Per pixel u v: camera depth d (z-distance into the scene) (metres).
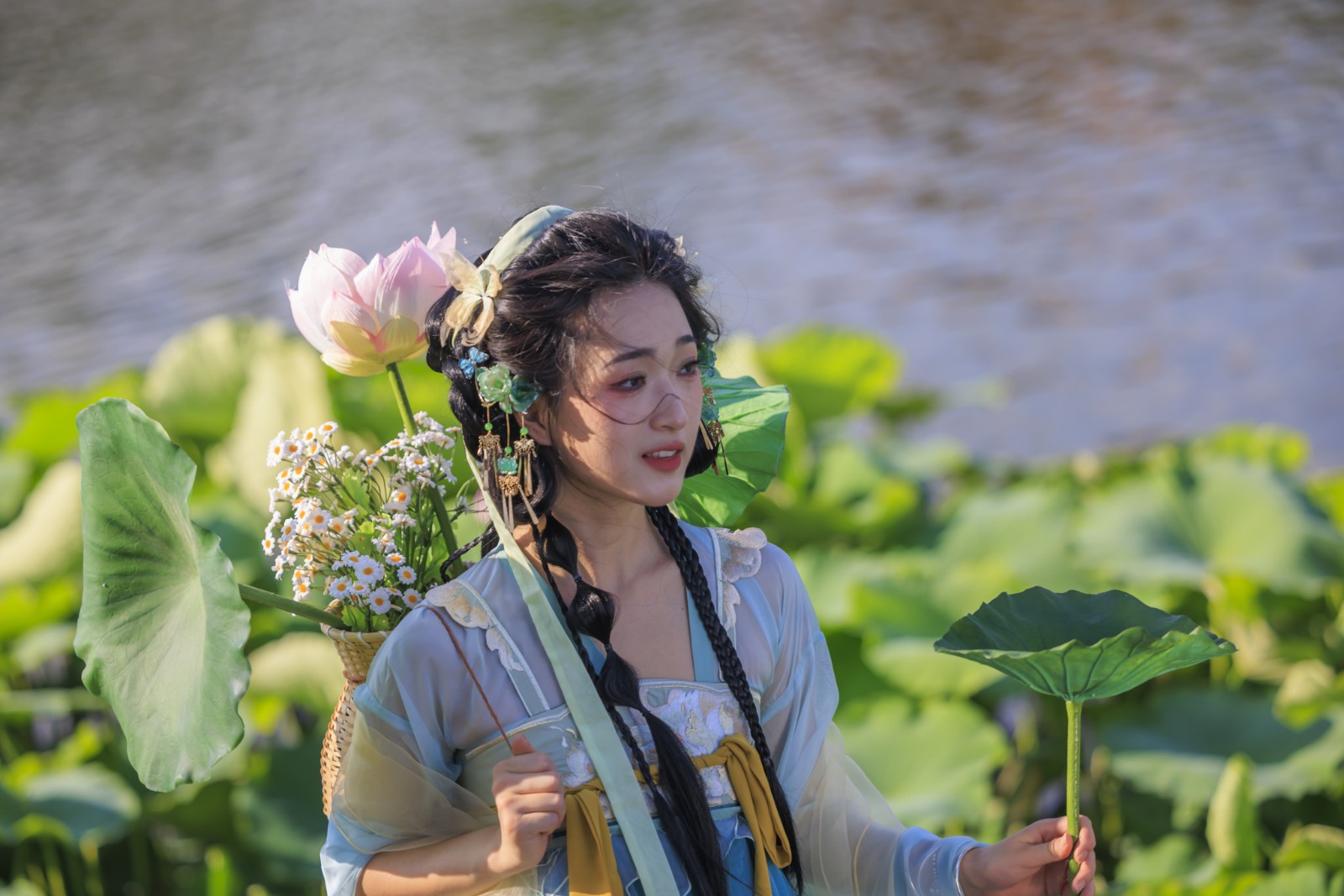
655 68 27.23
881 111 23.22
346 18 34.09
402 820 2.11
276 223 18.80
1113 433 11.96
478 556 2.45
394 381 2.39
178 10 35.25
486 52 29.88
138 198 20.44
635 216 2.37
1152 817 5.77
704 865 2.07
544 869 2.10
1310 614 6.56
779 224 17.92
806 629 2.40
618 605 2.21
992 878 2.22
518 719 2.11
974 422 12.36
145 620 2.22
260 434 6.26
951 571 6.39
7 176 22.12
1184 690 5.93
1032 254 16.42
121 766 5.96
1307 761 5.49
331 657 5.47
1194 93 22.50
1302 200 17.39
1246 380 12.70
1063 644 2.01
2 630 6.37
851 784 2.45
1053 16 28.80
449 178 20.78
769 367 8.45
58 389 13.16
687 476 2.43
